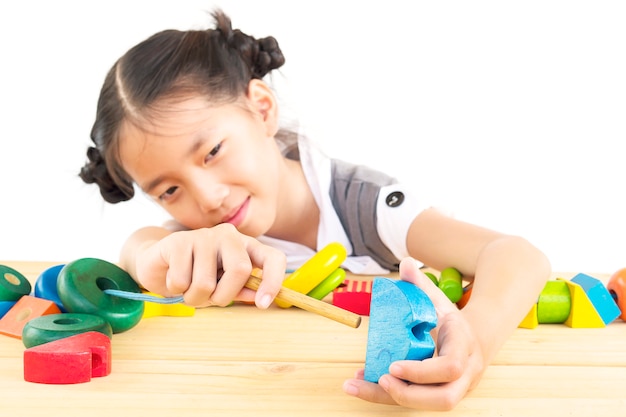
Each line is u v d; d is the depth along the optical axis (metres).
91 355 0.81
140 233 1.44
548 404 0.75
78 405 0.73
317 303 0.75
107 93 1.44
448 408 0.67
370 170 1.66
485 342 0.83
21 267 1.56
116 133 1.41
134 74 1.40
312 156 1.68
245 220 1.43
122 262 1.38
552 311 1.09
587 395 0.78
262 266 0.84
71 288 1.00
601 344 0.99
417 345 0.69
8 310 1.06
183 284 0.84
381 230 1.52
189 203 1.40
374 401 0.72
